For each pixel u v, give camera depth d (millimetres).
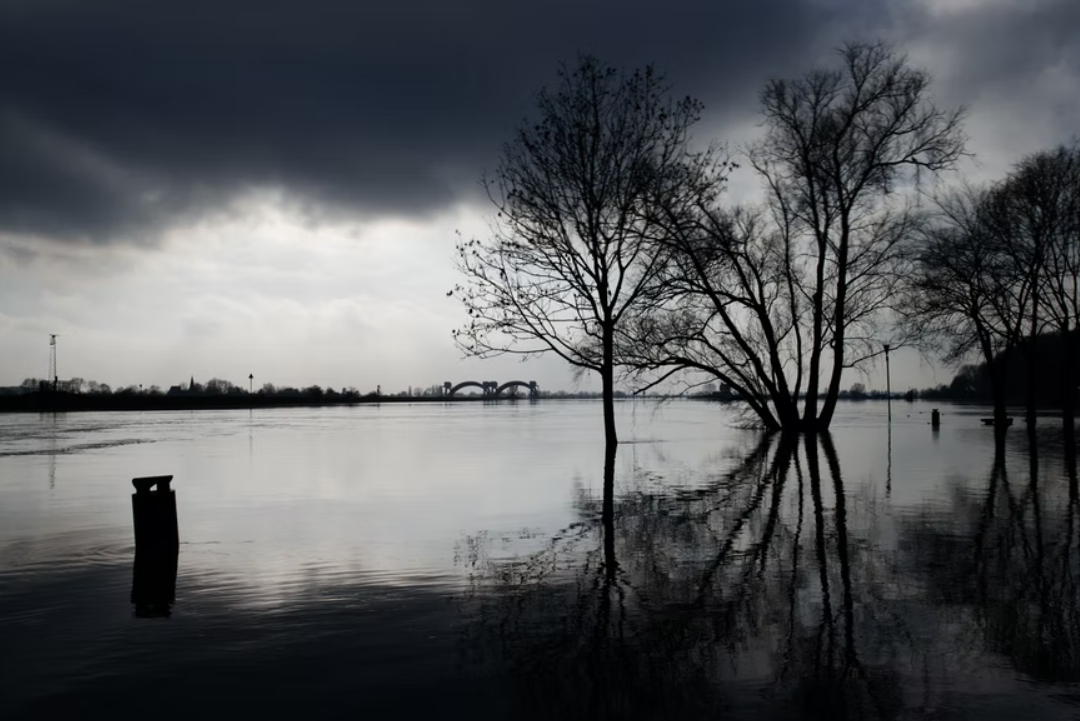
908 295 43125
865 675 6250
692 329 36719
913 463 24219
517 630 7461
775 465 24172
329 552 11203
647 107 30719
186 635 7312
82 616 7934
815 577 9516
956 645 6945
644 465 24891
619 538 12266
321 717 5488
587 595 8758
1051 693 5867
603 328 30781
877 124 36375
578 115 30594
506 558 10773
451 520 14125
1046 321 44312
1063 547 11172
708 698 5816
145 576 9711
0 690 5980
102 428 53312
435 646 7000
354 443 36625
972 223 43094
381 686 6055
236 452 31000
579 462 26062
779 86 36625
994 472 21344
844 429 45562
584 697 5844
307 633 7359
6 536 12641
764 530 12844
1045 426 46625
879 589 8898
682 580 9445
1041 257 42031
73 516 14805
